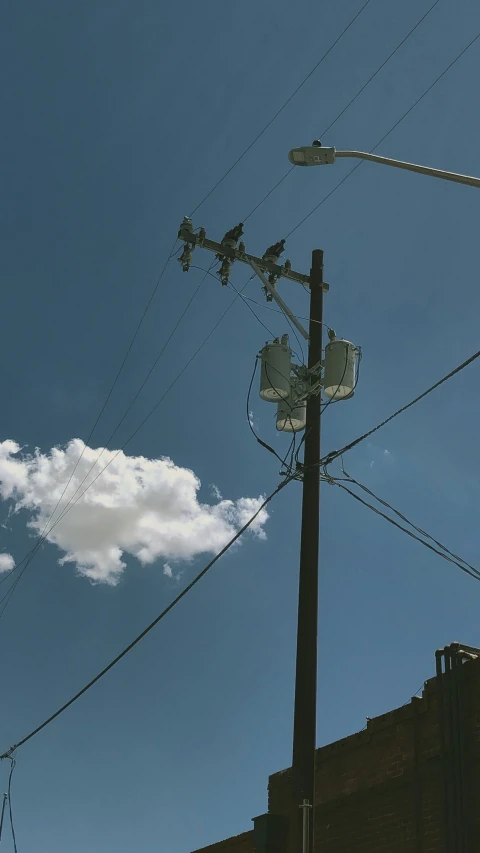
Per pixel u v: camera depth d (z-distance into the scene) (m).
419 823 11.17
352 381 13.06
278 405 13.53
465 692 11.08
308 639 11.35
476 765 10.59
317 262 14.50
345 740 13.09
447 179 9.65
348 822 12.57
